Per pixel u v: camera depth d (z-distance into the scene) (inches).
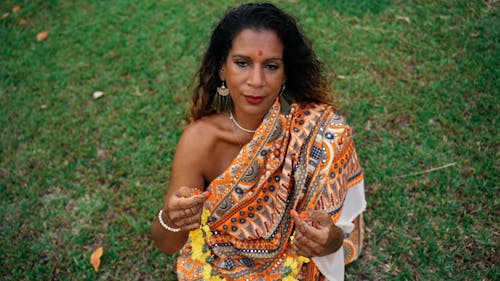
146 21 182.7
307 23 169.9
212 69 81.2
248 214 83.9
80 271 113.6
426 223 114.1
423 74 148.2
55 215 125.2
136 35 177.5
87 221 123.7
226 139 83.5
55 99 156.9
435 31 161.5
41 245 119.0
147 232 119.2
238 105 77.5
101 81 161.3
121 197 127.6
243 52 72.6
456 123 133.3
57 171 135.1
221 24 75.9
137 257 115.0
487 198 116.6
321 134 81.7
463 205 116.4
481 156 124.3
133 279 111.8
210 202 83.8
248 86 73.9
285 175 80.4
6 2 200.5
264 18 72.6
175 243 89.2
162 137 141.7
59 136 144.5
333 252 80.2
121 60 168.2
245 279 87.0
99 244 118.9
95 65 167.8
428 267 106.4
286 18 75.0
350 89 146.4
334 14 173.3
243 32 72.5
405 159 127.4
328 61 156.1
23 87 162.7
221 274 87.7
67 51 174.9
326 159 81.7
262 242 86.5
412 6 171.9
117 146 140.6
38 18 191.5
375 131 135.3
